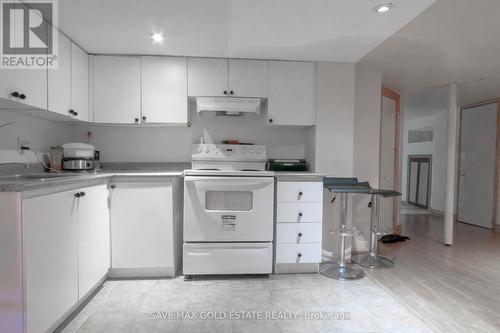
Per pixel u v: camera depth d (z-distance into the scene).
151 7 1.84
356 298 2.12
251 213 2.39
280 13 1.93
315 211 2.49
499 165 4.47
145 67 2.65
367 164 3.13
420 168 6.47
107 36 2.26
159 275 2.42
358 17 1.98
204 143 2.96
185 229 2.35
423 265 2.85
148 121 2.66
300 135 3.10
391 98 3.95
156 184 2.34
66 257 1.69
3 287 1.33
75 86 2.38
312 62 2.80
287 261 2.49
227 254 2.38
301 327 1.75
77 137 2.88
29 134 2.26
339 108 2.83
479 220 4.75
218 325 1.77
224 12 1.91
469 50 2.65
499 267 2.82
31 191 1.41
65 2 1.77
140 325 1.76
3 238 1.32
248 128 3.05
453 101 3.62
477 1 1.84
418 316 1.89
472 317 1.89
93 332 1.69
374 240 2.92
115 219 2.31
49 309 1.53
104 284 2.29
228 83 2.71
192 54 2.63
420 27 2.21
